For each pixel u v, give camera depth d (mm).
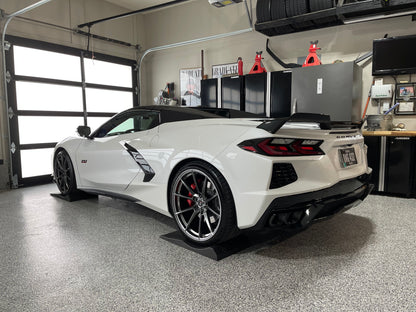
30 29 4754
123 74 6242
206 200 1840
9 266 1742
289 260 1794
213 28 5742
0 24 4414
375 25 4172
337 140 1838
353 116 4008
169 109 2393
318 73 4090
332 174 1735
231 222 1742
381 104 4184
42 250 1971
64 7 5176
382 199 3453
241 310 1291
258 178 1588
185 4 6043
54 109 5109
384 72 3961
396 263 1749
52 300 1384
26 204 3312
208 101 5273
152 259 1815
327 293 1424
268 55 5141
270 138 1584
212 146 1794
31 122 4824
